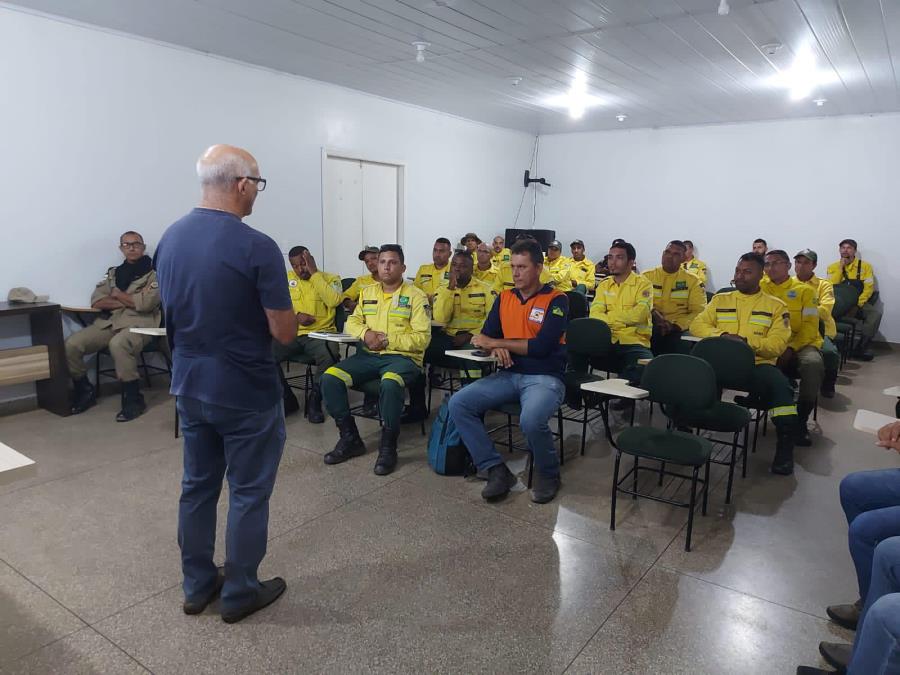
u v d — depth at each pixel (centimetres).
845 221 748
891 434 199
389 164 718
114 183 468
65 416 420
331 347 432
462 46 485
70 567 234
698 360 273
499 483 296
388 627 202
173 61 491
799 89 604
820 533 273
